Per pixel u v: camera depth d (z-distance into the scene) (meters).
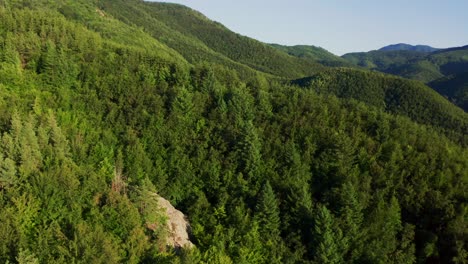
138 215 60.88
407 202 85.81
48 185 55.59
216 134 93.94
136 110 92.88
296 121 102.69
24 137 61.53
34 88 91.31
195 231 72.38
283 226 76.88
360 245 73.31
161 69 111.56
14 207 51.28
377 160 95.44
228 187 83.50
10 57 95.31
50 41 103.31
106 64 107.38
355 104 122.00
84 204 58.56
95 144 79.62
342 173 87.12
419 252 79.06
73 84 97.69
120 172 71.31
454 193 87.56
